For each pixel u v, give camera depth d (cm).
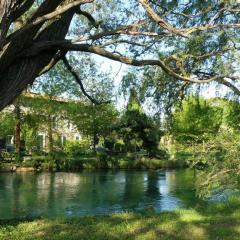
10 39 677
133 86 959
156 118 981
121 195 2227
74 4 684
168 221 1273
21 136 4319
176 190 2411
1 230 1100
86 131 4591
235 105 1006
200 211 1474
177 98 951
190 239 1045
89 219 1312
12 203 1909
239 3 793
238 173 1112
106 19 917
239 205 1538
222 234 1102
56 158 3838
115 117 4603
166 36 795
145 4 704
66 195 2206
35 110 3844
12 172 3578
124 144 4641
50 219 1319
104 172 3775
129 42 791
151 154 4550
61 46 767
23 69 736
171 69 812
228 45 839
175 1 852
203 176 1238
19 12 669
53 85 3638
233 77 775
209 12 845
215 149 1185
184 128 3055
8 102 734
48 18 680
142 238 1048
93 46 775
